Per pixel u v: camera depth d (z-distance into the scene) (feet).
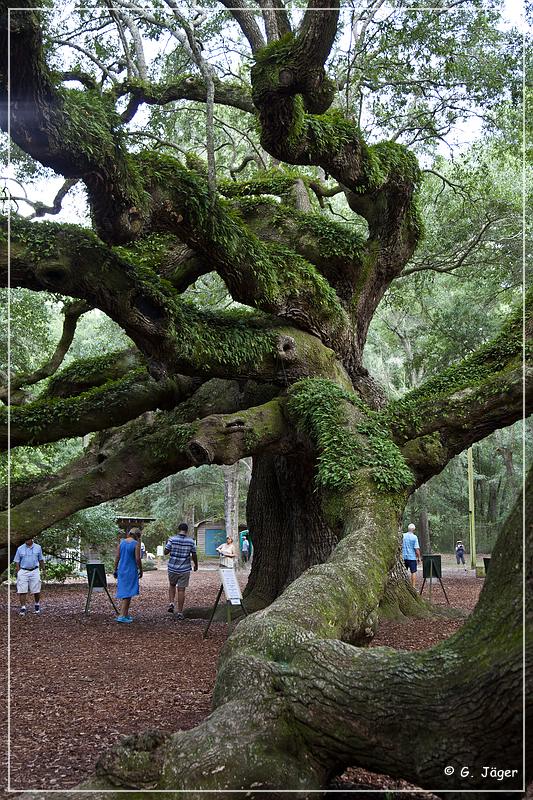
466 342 88.28
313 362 37.70
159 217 29.89
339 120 36.14
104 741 18.48
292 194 49.08
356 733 13.52
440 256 75.36
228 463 33.35
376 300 44.04
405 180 39.96
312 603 18.97
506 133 60.39
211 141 30.58
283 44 28.84
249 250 33.96
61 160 23.90
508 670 11.47
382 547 24.88
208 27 53.67
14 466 75.51
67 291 29.32
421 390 35.27
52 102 22.59
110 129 24.90
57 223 29.17
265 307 36.58
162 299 31.01
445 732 12.37
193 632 39.01
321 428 32.12
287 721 14.29
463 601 55.77
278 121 31.42
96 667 28.73
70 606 55.52
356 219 74.18
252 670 15.23
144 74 50.21
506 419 32.42
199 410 43.88
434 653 13.24
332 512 28.91
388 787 15.56
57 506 35.76
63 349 49.78
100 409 40.52
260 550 45.19
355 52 51.88
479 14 51.19
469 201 68.95
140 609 52.90
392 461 29.78
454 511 138.31
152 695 23.50
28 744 18.28
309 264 38.55
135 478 36.01
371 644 32.78
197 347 33.55
